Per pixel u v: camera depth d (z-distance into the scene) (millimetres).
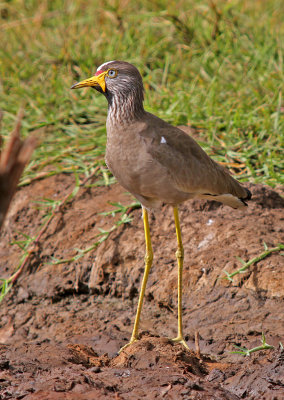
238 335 8805
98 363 8039
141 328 9531
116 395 6707
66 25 17297
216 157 12188
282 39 15789
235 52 15422
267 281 9297
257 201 10836
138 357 7895
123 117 8227
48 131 13492
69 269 10719
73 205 11648
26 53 16484
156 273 10094
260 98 13625
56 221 11445
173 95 14094
